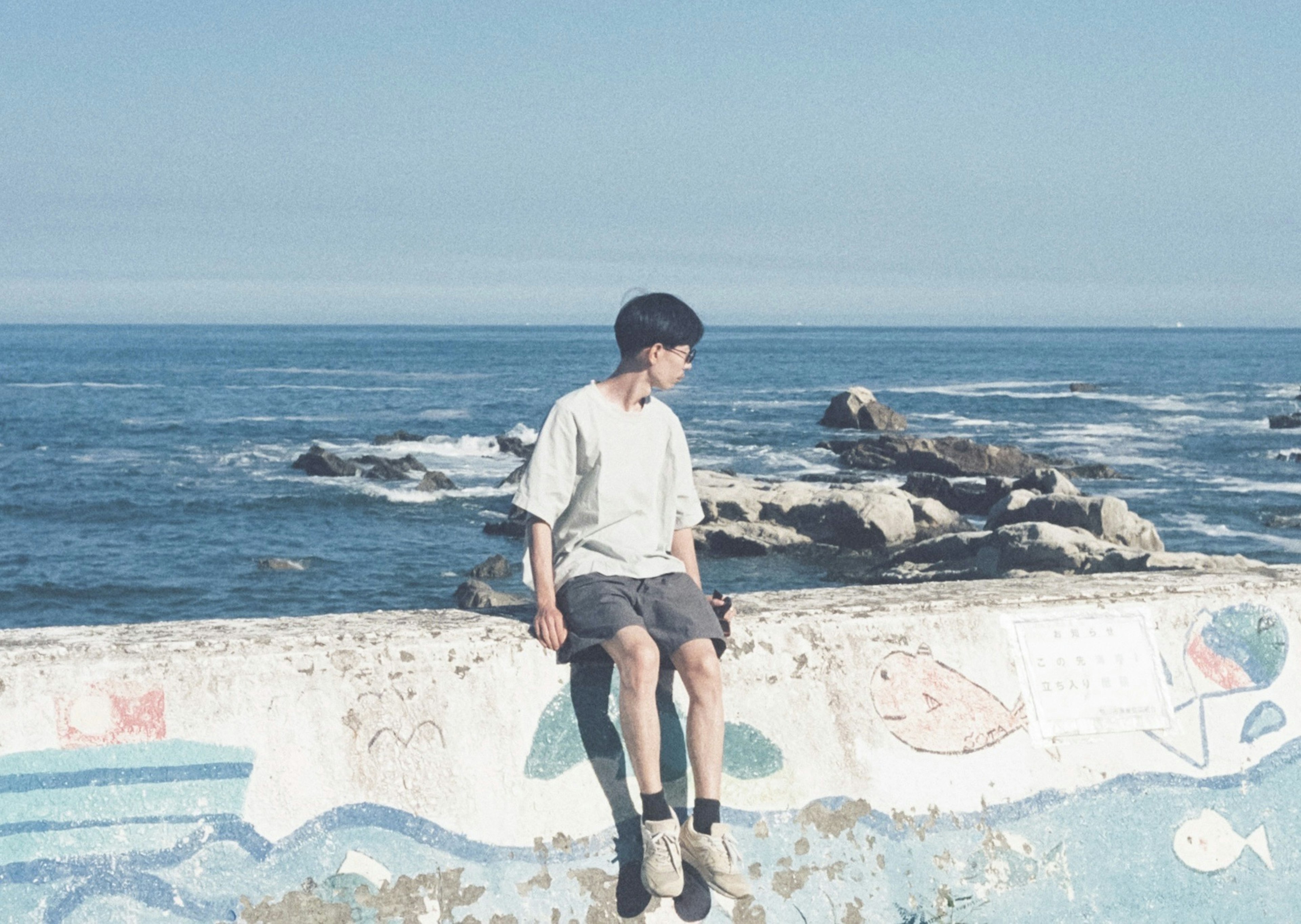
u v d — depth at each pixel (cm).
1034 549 2052
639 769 305
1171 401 6681
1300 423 5062
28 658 291
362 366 11050
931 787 343
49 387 7575
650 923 310
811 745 337
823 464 3838
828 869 326
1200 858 355
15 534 2678
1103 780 357
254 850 288
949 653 360
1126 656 374
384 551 2514
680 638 312
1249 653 387
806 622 352
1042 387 8044
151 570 2325
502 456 4219
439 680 315
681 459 339
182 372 9612
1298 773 374
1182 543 2589
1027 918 335
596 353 14575
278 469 3756
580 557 329
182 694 295
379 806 299
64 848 278
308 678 306
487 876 302
